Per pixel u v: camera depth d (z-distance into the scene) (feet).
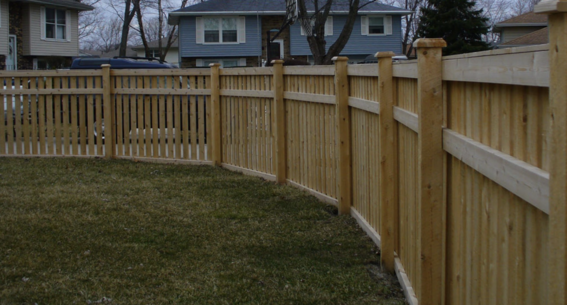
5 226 18.16
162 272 14.44
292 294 13.08
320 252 16.20
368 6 116.16
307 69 22.47
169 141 31.71
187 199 22.66
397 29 117.29
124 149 32.86
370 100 16.39
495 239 7.43
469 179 8.55
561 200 5.21
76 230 17.95
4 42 92.17
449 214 9.82
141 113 32.07
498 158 6.95
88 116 33.06
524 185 6.17
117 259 15.35
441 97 10.00
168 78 31.35
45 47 100.94
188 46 114.11
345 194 20.03
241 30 114.01
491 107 7.53
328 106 21.01
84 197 22.63
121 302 12.50
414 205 12.05
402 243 13.83
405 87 12.99
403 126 13.35
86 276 14.01
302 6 70.03
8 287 13.15
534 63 5.90
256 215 20.24
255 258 15.64
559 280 5.24
